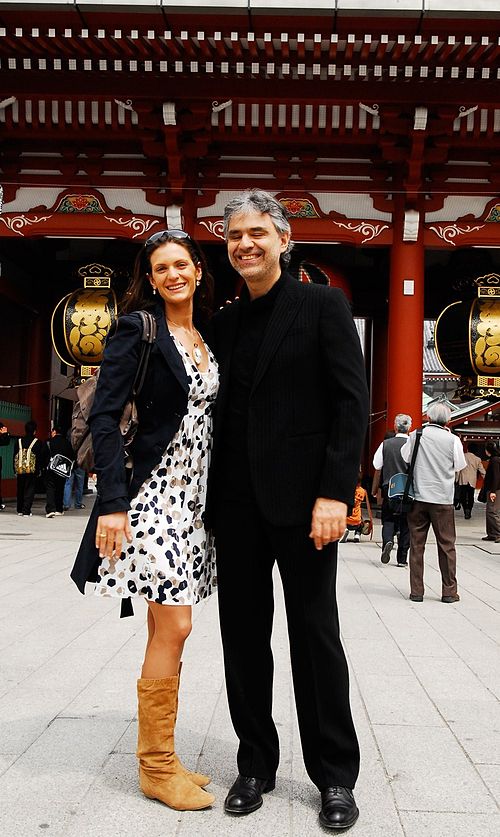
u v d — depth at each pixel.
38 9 11.02
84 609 6.35
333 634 2.75
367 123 13.24
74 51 11.96
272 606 3.01
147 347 2.77
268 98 12.78
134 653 4.90
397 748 3.35
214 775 3.03
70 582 7.68
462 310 15.18
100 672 4.46
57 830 2.55
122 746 3.30
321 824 2.61
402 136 13.41
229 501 2.90
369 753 3.29
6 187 14.12
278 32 11.31
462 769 3.12
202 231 14.11
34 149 14.05
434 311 20.69
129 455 2.80
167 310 2.94
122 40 11.52
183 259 2.88
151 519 2.75
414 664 4.79
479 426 27.36
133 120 13.30
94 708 3.81
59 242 19.56
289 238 2.96
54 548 10.46
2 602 6.64
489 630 5.83
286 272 2.95
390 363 13.85
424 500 7.01
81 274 15.30
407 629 5.82
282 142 13.77
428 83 12.60
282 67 11.90
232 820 2.66
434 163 13.83
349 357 2.71
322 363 2.76
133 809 2.72
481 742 3.43
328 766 2.72
